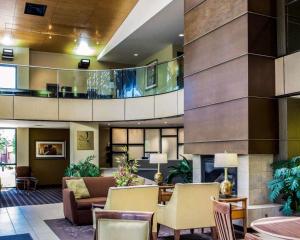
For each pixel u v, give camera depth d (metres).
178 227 5.58
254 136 6.50
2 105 11.37
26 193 12.70
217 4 7.46
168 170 10.85
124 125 13.88
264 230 3.18
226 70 7.09
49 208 9.06
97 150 12.59
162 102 10.76
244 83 6.60
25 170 14.19
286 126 6.61
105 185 8.09
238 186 6.77
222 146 7.10
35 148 15.25
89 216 7.08
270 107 6.70
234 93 6.84
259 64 6.66
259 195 6.56
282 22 6.79
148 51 14.19
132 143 14.80
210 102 7.54
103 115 12.12
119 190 5.33
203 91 7.79
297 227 3.30
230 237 3.31
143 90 11.49
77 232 6.43
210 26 7.64
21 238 5.98
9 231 6.50
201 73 7.89
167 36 12.18
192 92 8.20
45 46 14.74
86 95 12.26
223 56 7.20
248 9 6.64
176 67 10.16
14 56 14.62
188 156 11.48
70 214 7.14
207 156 7.84
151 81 11.23
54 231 6.50
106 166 14.62
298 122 6.70
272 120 6.70
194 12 8.26
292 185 5.82
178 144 14.36
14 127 14.85
